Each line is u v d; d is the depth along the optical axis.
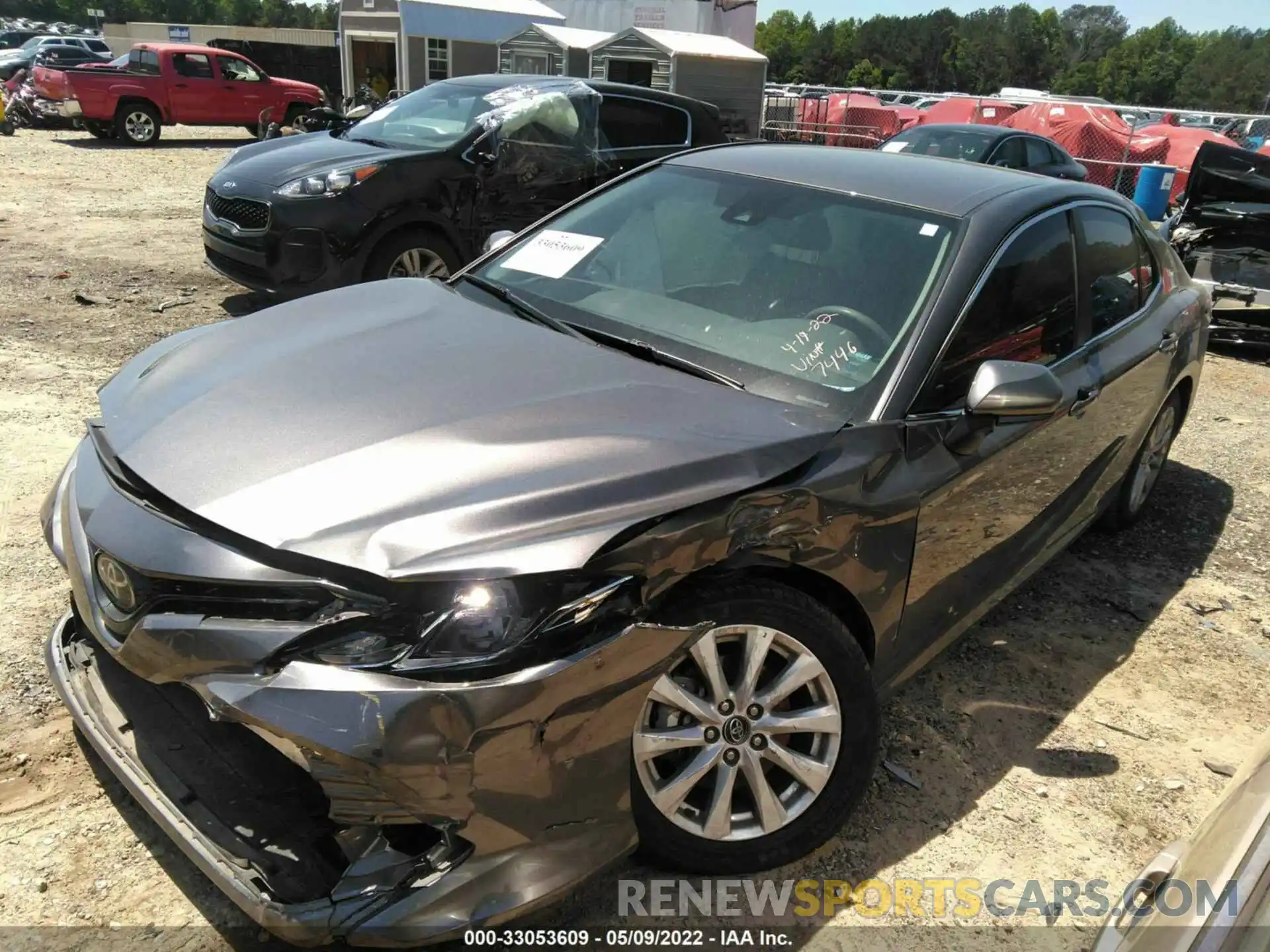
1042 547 3.66
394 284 3.46
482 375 2.58
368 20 23.67
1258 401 7.37
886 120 20.64
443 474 2.14
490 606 1.95
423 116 7.75
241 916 2.25
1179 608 4.20
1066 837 2.78
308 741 1.86
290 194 6.56
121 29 45.25
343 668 1.91
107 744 2.27
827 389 2.71
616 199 3.68
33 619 3.25
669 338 2.93
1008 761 3.09
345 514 2.05
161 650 2.03
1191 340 4.56
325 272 6.69
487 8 22.78
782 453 2.39
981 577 3.21
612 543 2.06
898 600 2.73
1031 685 3.52
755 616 2.31
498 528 2.03
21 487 4.17
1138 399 4.04
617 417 2.41
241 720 1.91
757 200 3.38
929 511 2.71
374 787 1.89
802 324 2.90
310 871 1.99
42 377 5.60
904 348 2.78
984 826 2.79
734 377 2.76
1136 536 4.89
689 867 2.39
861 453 2.53
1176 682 3.63
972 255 2.99
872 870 2.58
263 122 20.17
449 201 7.11
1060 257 3.46
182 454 2.29
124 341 6.42
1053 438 3.31
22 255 8.64
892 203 3.22
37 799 2.53
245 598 2.01
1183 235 8.64
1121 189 16.31
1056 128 16.97
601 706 2.05
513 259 3.57
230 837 2.04
